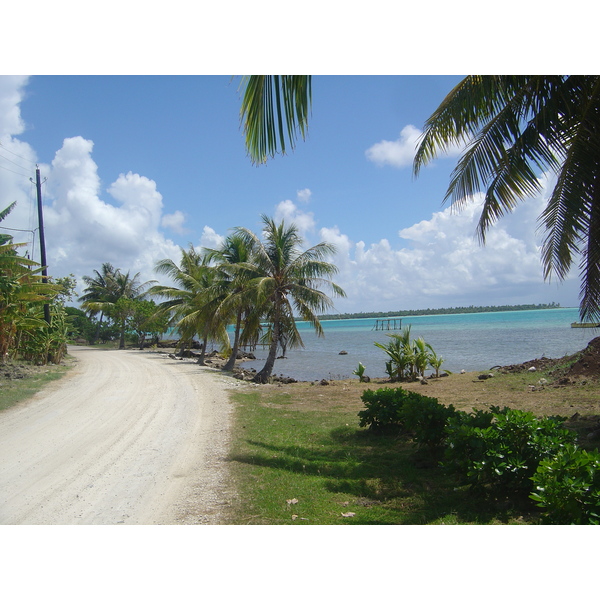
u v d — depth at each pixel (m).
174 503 5.12
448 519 4.49
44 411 11.12
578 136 6.03
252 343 23.62
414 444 7.04
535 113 6.50
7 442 8.14
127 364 24.98
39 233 23.42
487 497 4.98
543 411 9.17
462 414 5.90
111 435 8.62
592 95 5.86
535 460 4.59
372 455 7.23
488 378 14.92
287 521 4.57
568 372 13.12
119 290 52.47
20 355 21.20
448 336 49.06
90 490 5.63
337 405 12.17
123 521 4.63
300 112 4.29
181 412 11.02
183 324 29.05
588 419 8.05
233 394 14.13
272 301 19.86
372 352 39.09
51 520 4.69
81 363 25.27
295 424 9.72
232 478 6.01
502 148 6.73
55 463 6.85
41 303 21.48
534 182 6.80
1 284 16.36
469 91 6.34
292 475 6.17
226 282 22.89
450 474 5.50
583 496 3.61
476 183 7.02
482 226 7.25
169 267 32.53
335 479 6.04
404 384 15.69
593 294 6.30
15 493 5.57
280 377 22.06
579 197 5.95
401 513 4.80
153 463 6.79
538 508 4.51
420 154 7.19
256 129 4.19
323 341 59.97
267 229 19.94
